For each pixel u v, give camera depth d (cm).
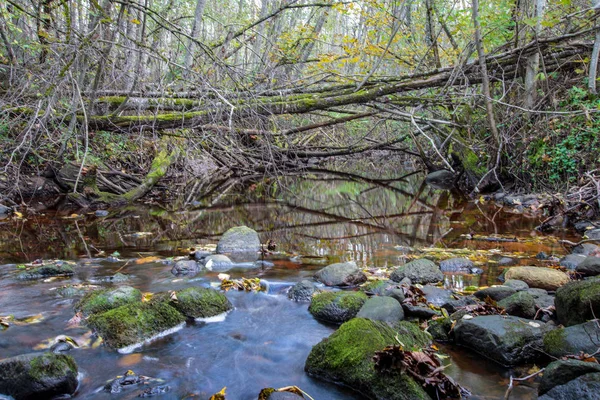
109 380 265
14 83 806
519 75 995
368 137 1605
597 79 845
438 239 630
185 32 823
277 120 1211
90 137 954
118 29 673
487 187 1016
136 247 584
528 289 374
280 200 1023
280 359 293
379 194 1098
